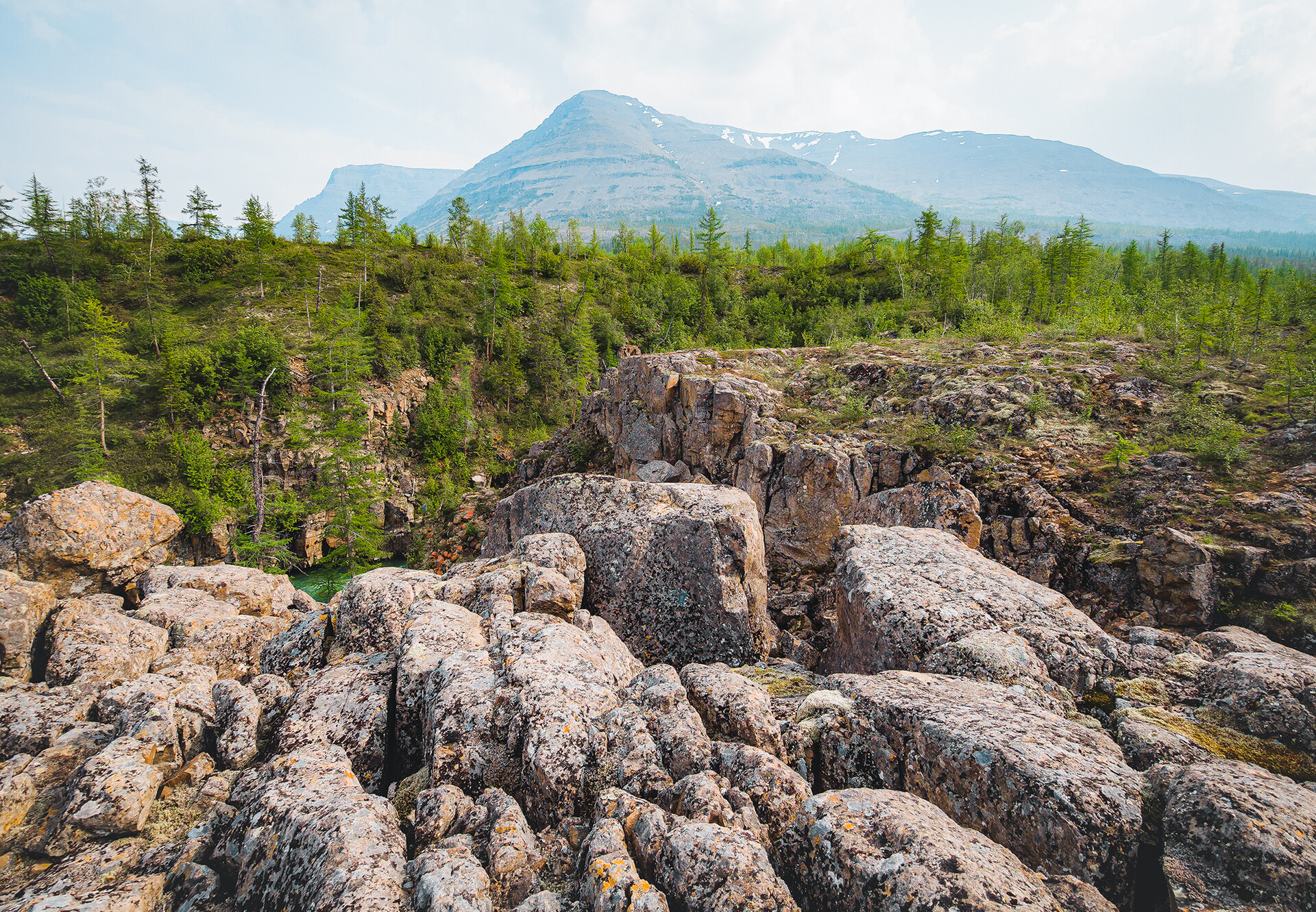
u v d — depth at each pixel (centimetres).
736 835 459
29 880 493
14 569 970
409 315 9169
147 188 9975
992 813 522
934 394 2242
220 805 567
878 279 8512
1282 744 621
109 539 1057
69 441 5809
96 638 823
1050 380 2122
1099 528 1491
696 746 597
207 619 950
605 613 1102
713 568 1055
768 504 2131
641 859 477
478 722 630
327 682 732
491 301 9925
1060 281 6019
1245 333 2478
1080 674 766
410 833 545
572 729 610
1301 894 405
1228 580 1208
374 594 884
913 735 595
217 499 5606
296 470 6319
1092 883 467
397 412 7612
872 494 1927
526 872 484
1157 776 521
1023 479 1703
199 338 7512
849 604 993
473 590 943
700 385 2608
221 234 11081
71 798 549
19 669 790
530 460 3888
